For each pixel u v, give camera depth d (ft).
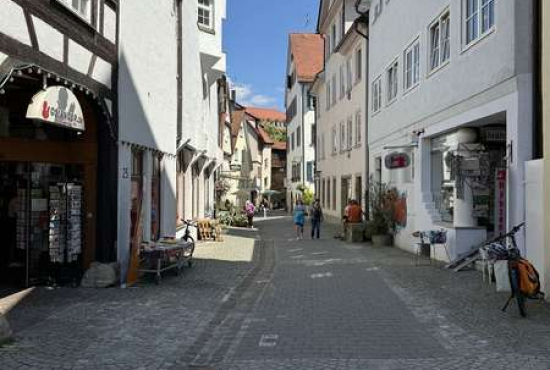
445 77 47.70
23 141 34.45
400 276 40.83
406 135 60.34
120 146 37.73
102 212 36.24
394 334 24.29
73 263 36.24
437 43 51.21
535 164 31.60
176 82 57.16
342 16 104.88
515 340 22.86
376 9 76.33
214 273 43.29
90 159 35.99
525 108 34.58
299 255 57.41
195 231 73.61
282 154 280.92
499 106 37.22
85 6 33.09
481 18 40.68
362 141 87.10
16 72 24.94
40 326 25.40
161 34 49.88
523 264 27.04
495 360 20.17
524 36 34.71
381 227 68.69
